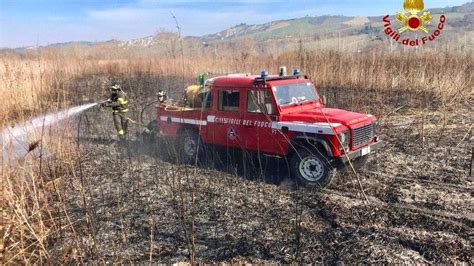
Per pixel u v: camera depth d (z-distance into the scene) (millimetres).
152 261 4793
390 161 8008
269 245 5043
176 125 8734
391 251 4719
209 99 8211
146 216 5930
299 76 8078
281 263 4688
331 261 4668
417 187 6555
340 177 7168
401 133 10156
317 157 6688
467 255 4547
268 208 6066
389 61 17438
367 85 16031
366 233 5156
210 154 8352
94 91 19141
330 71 17016
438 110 12570
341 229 5309
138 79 21922
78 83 20375
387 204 5949
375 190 6535
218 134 8039
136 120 12445
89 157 8680
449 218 5426
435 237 4945
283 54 20625
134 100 16312
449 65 15758
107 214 6031
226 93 7859
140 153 9164
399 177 7051
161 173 7727
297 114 7137
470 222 5281
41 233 4812
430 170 7355
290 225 5516
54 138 8219
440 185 6609
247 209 6059
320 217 5750
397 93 15172
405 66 16641
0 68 12781
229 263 4727
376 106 13562
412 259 4547
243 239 5207
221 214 5910
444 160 7852
